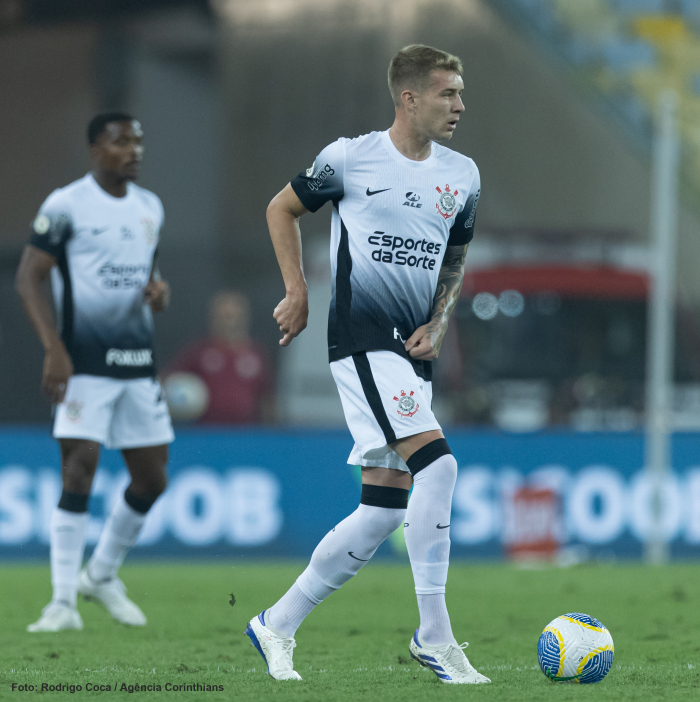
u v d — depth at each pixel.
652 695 11.46
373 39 67.50
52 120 65.31
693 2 75.38
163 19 64.50
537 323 44.94
